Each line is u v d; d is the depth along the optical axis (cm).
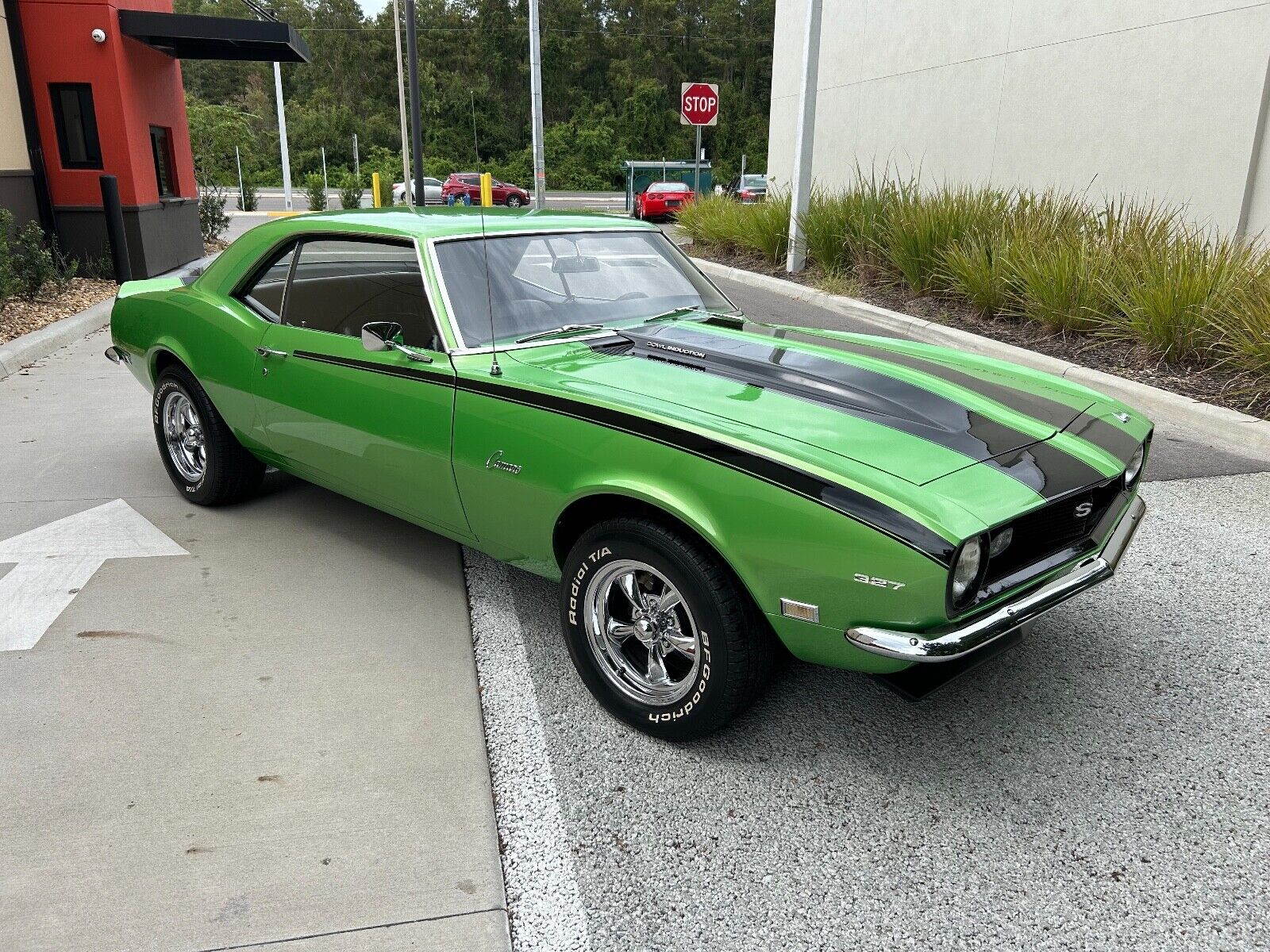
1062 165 1129
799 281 1180
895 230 1041
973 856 246
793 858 246
